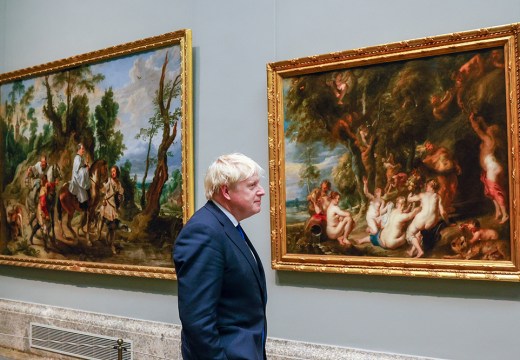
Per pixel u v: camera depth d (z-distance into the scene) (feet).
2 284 27.09
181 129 20.72
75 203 23.80
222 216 11.70
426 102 16.31
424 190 16.25
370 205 17.10
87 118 23.54
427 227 16.15
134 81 22.22
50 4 25.91
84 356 23.35
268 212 19.31
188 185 20.43
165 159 21.20
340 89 17.74
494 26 15.49
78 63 23.70
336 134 17.78
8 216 26.32
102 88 23.13
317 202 18.03
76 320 23.75
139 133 21.99
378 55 16.93
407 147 16.57
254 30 19.85
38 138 25.23
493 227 15.24
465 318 15.80
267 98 19.11
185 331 10.70
